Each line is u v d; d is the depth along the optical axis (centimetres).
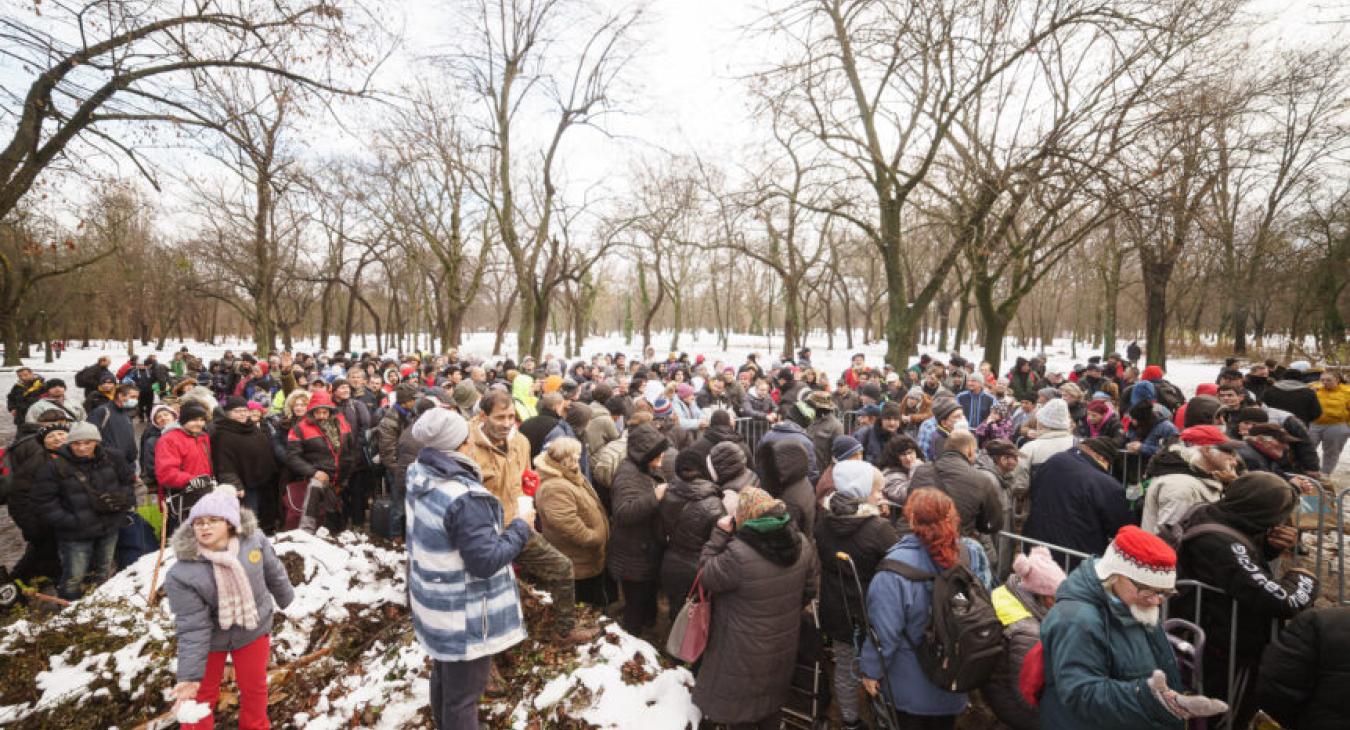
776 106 1421
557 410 649
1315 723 241
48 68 745
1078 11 1240
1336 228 2539
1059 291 5319
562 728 337
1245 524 331
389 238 2891
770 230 2253
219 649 314
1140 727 215
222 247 2883
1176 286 3219
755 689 316
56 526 506
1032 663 263
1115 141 1223
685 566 401
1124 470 686
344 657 414
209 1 809
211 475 605
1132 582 235
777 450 475
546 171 2500
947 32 1248
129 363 1552
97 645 385
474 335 6625
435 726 350
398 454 601
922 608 292
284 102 869
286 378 1240
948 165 1446
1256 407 600
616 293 7331
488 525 281
